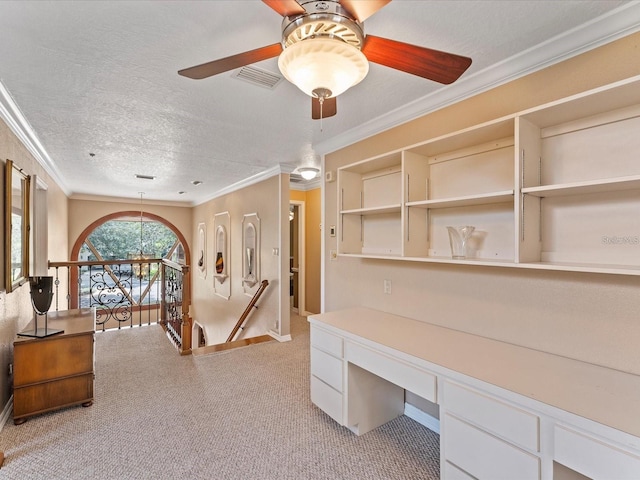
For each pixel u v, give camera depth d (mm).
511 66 1857
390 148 2684
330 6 1117
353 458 2031
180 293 4348
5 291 2398
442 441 1610
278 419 2457
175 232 7844
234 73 1925
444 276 2273
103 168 4301
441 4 1383
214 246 6617
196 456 2033
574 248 1652
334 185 3303
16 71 1890
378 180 2795
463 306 2162
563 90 1697
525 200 1652
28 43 1622
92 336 2635
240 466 1950
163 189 6031
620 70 1514
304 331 4883
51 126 2758
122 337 4289
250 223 5125
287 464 1972
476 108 2092
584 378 1440
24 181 2920
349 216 2859
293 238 6527
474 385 1464
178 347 3924
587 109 1539
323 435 2266
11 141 2598
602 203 1570
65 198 5922
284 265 4359
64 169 4344
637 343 1462
